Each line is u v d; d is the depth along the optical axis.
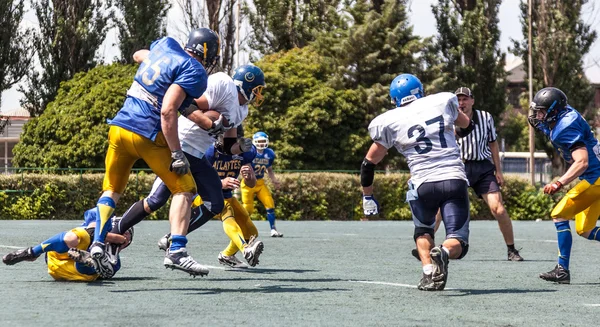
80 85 62.25
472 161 21.52
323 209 50.91
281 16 82.69
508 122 140.12
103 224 13.57
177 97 12.98
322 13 83.69
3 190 46.34
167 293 12.59
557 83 85.75
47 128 60.34
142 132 13.18
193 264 13.23
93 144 59.22
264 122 62.75
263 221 47.25
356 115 64.75
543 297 13.09
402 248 24.73
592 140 15.55
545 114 15.42
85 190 47.41
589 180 15.43
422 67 71.94
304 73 65.12
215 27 81.88
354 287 13.90
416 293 13.20
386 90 65.75
